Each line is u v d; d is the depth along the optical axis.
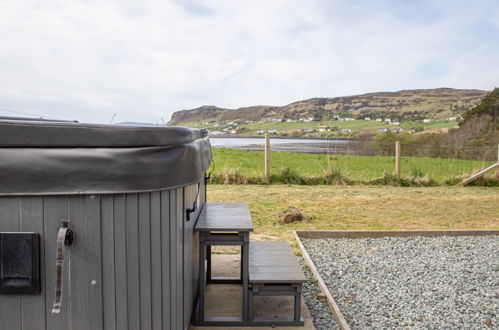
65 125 1.81
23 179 1.79
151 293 1.99
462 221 6.71
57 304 1.80
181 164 2.11
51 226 1.85
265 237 5.46
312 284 3.85
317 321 3.07
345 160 15.31
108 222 1.89
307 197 8.60
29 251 1.82
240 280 3.72
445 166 13.81
